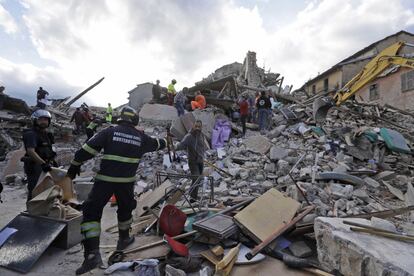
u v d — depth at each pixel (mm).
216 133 10539
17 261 3238
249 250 3416
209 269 3055
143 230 4141
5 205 5859
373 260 2492
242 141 10547
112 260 3258
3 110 13602
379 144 9133
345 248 2811
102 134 3152
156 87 16359
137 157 3305
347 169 7832
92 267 3004
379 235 2973
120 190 3203
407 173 8391
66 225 3676
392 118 14141
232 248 3432
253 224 3613
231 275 3000
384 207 5898
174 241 3316
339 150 9078
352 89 12594
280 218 3711
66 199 4430
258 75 24234
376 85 21312
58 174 4387
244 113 11734
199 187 5840
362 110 14250
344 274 2812
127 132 3264
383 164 8586
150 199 5242
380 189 7148
